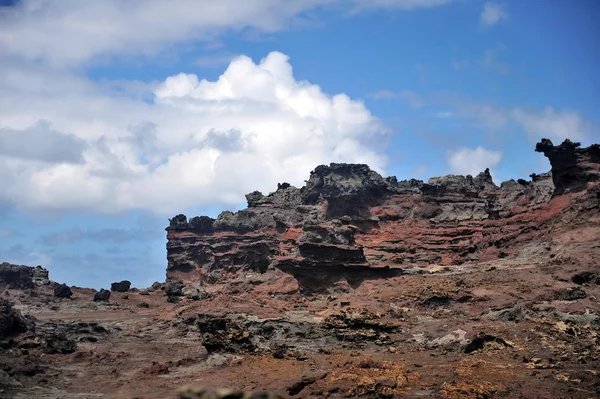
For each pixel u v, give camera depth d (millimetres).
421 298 124938
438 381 78375
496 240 161625
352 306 127000
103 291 185000
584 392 70438
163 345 121000
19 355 105750
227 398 29828
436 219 194625
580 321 103875
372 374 82062
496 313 111438
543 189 172500
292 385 77125
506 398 70062
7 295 180625
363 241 186875
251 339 106875
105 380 90562
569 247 135750
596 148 157625
